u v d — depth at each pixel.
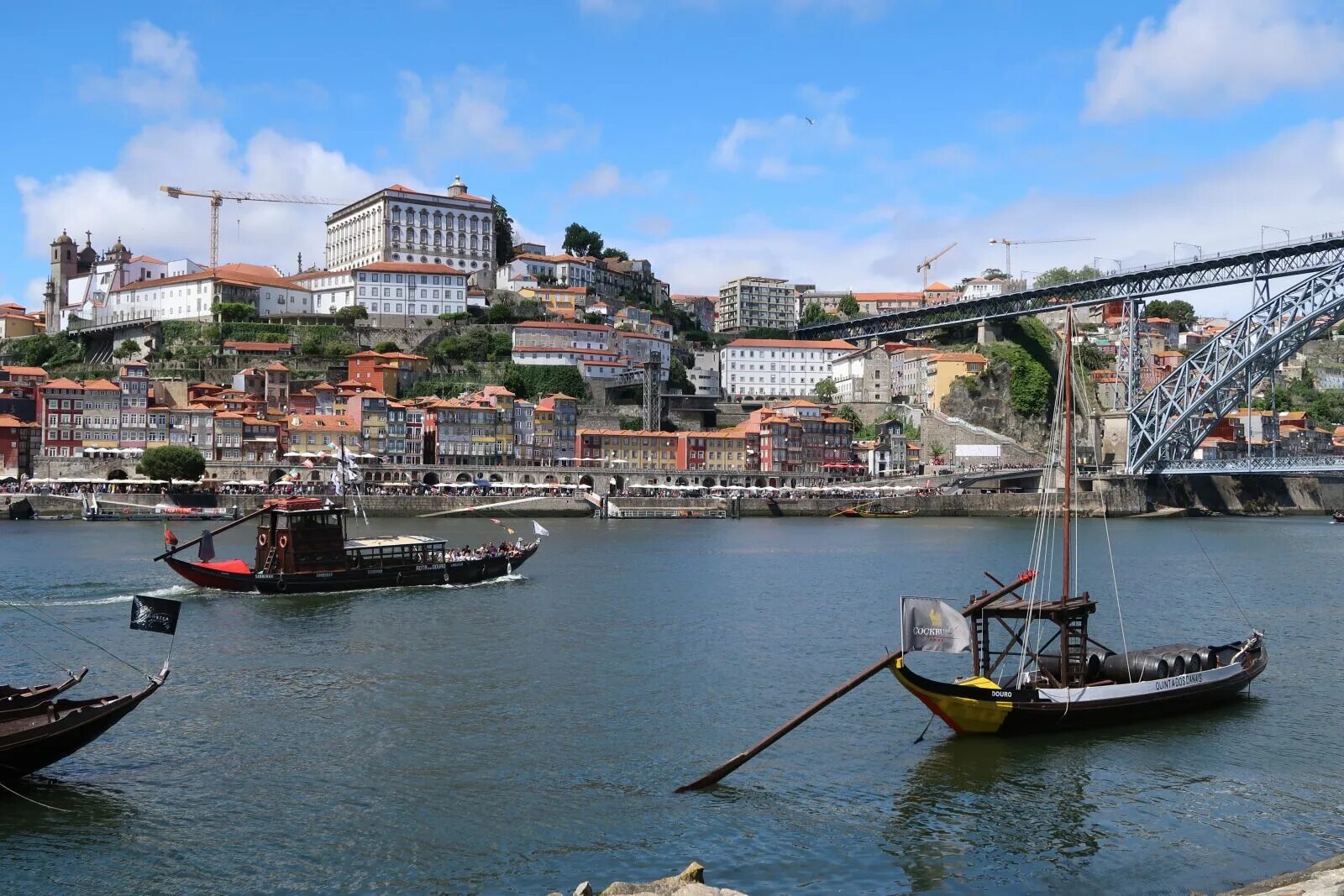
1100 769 38.94
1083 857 31.72
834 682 51.28
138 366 177.38
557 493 176.50
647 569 97.38
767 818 34.25
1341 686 51.06
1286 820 34.56
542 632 63.62
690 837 32.69
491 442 194.62
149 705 46.41
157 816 33.97
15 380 196.12
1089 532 153.75
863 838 32.81
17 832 32.69
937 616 40.59
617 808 34.91
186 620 67.00
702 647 59.59
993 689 41.44
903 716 45.22
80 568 90.94
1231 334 186.00
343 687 49.91
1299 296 172.75
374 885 29.48
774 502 183.38
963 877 30.38
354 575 80.69
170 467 158.25
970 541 133.12
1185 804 35.81
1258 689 50.59
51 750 35.19
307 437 181.62
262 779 37.22
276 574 77.69
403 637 62.06
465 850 31.67
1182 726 44.12
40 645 58.72
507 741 41.56
